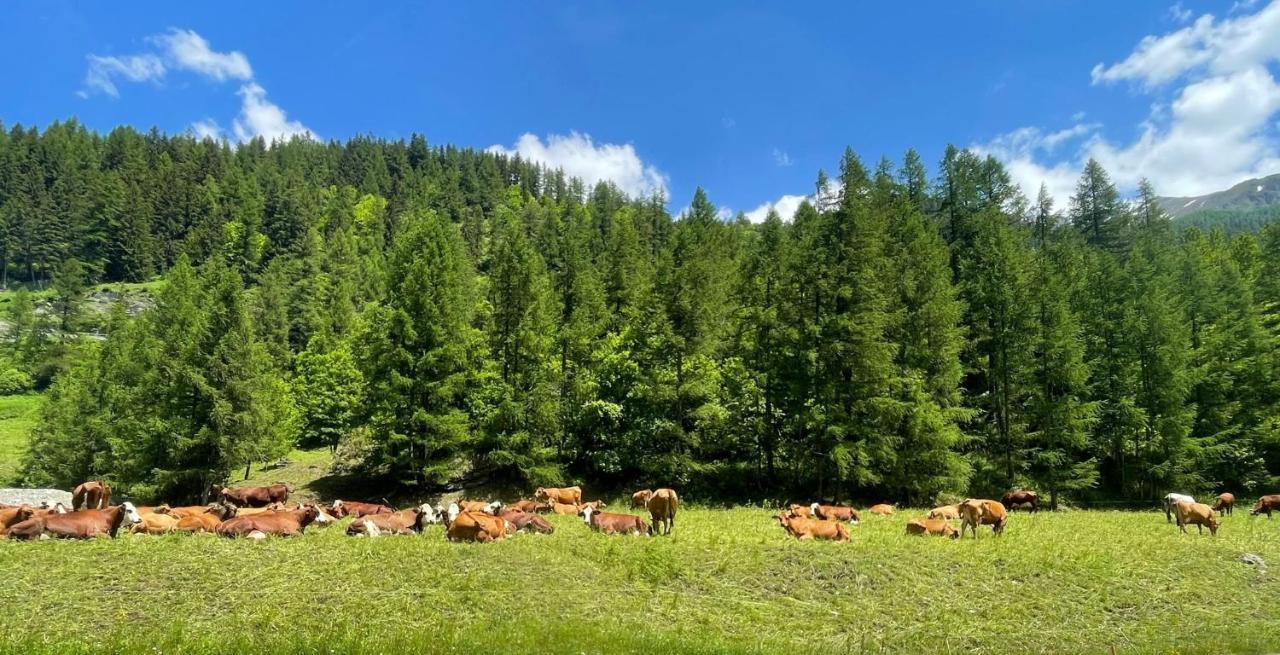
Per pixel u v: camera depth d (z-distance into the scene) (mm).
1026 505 27094
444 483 31859
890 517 22188
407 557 13141
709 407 30281
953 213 45562
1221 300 36562
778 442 31516
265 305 60125
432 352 30016
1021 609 11953
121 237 111188
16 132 144375
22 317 84000
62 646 7977
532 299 34719
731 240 57750
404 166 165250
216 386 30250
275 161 158125
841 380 28844
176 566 11922
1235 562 14891
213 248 106500
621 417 32844
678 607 11492
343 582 11562
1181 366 32188
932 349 30406
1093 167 50969
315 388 50281
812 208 38406
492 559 13297
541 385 31922
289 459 44312
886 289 31234
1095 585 13086
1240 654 10336
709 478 32531
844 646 10172
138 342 40344
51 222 113250
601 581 12555
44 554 12359
